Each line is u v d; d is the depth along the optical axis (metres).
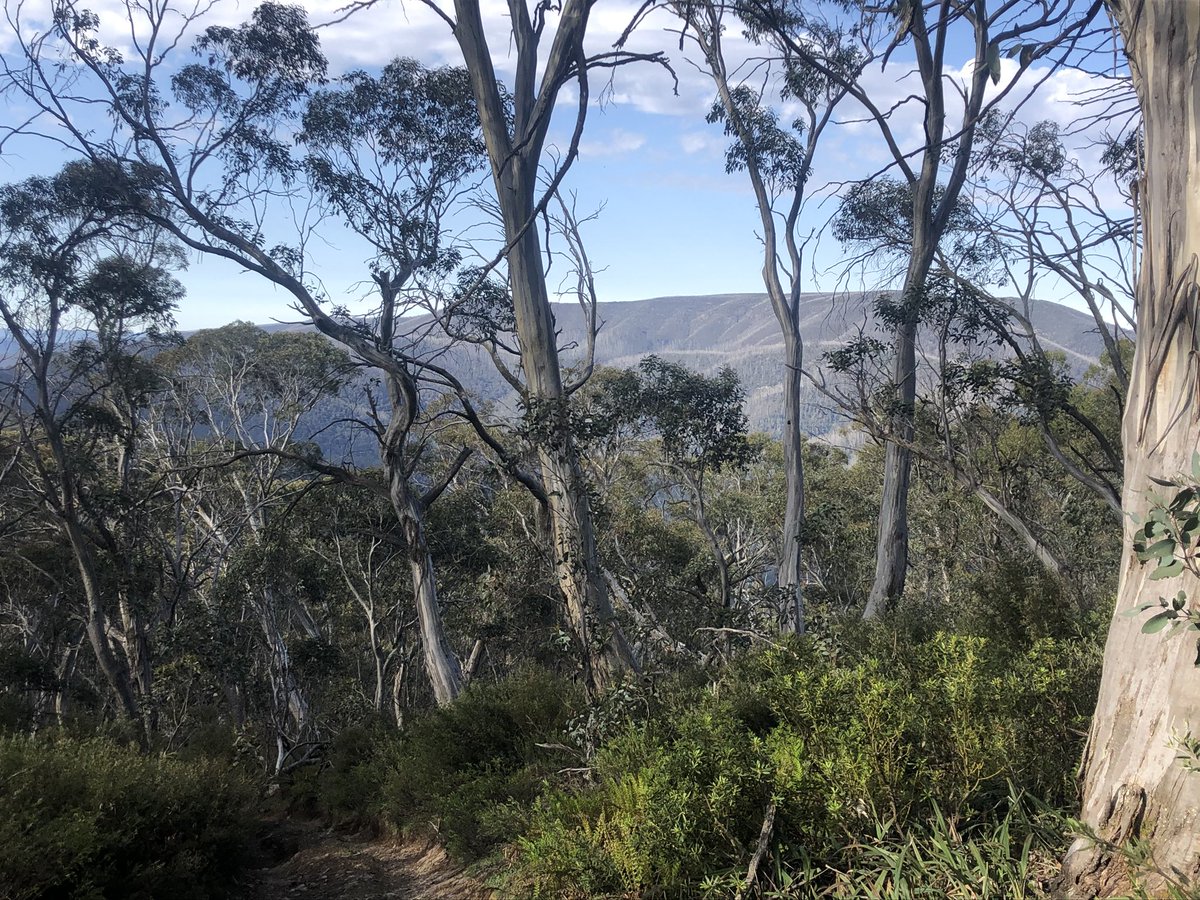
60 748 7.08
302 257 14.37
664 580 14.01
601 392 15.77
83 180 14.32
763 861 3.50
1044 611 6.05
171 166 13.90
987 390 9.87
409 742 10.30
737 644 8.16
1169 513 2.40
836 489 27.02
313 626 23.94
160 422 25.31
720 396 13.77
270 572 19.80
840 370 11.07
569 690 8.60
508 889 5.04
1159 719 2.63
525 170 11.30
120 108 13.64
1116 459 9.41
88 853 5.38
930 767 3.46
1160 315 2.81
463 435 23.23
